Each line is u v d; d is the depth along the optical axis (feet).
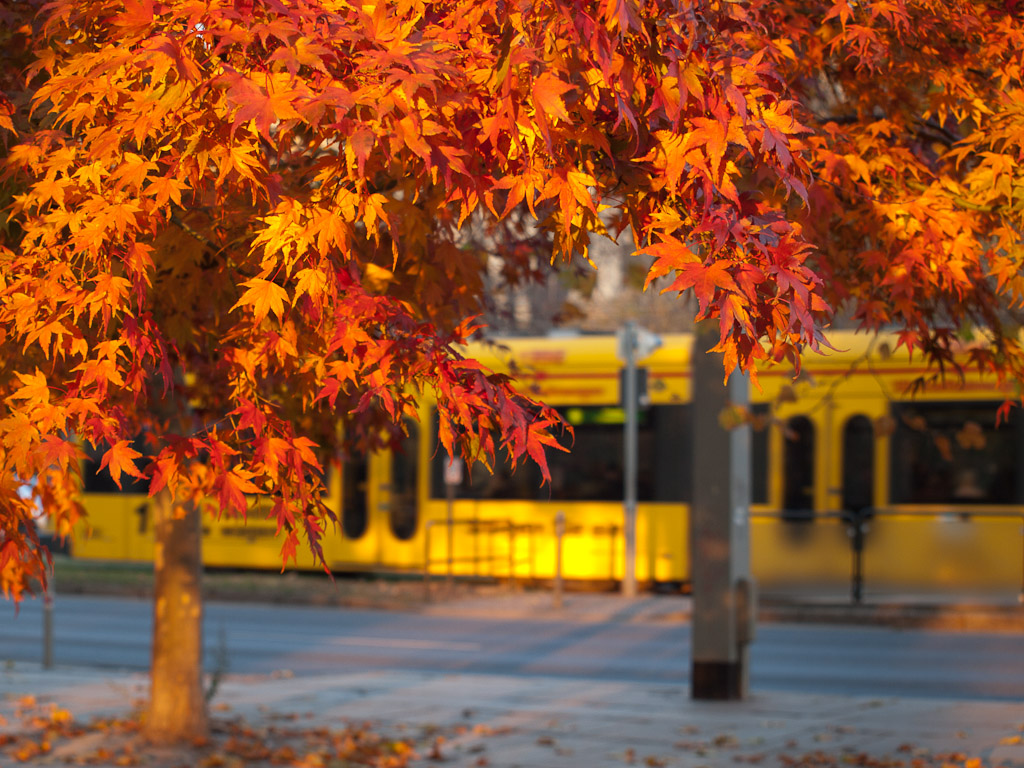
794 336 23.91
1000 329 41.75
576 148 25.95
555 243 26.84
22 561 26.91
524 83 23.56
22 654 107.24
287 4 23.31
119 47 25.27
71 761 57.72
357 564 151.53
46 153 28.12
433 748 62.54
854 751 60.64
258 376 31.58
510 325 67.92
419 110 23.32
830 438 131.34
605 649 109.40
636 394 141.38
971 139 37.81
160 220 25.62
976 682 89.71
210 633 120.67
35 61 32.37
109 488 161.68
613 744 63.93
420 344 25.96
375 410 48.75
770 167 27.30
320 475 26.53
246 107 21.90
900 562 129.59
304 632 121.29
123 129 24.50
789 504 133.08
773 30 39.37
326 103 22.18
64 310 25.16
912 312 38.14
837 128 41.68
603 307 199.62
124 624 127.54
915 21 38.42
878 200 39.73
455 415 25.35
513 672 97.81
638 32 22.63
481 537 147.43
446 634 119.44
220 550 159.33
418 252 38.32
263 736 65.00
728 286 22.99
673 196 25.76
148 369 28.91
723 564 76.38
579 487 144.66
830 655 103.35
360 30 23.56
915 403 129.39
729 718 71.00
